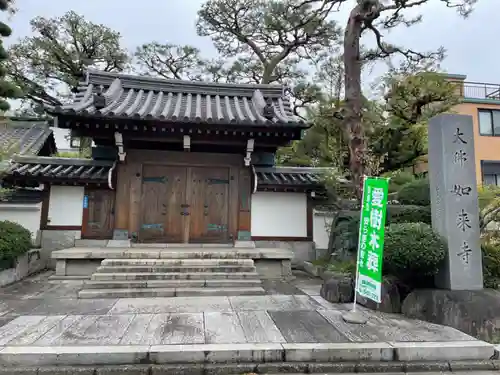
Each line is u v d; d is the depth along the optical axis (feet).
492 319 14.69
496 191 21.42
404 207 23.31
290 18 46.75
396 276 18.67
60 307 17.65
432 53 30.76
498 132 63.05
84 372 11.30
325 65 51.85
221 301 19.26
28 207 28.50
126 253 24.64
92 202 29.27
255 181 29.81
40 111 62.23
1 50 23.48
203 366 11.69
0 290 21.47
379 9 26.25
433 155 17.89
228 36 63.62
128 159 29.35
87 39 62.49
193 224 29.86
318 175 32.89
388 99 34.47
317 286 23.80
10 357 11.56
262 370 11.76
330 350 12.35
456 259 16.38
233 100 34.24
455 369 12.32
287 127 26.32
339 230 27.32
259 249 27.73
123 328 14.30
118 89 31.76
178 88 34.04
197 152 30.32
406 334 14.06
